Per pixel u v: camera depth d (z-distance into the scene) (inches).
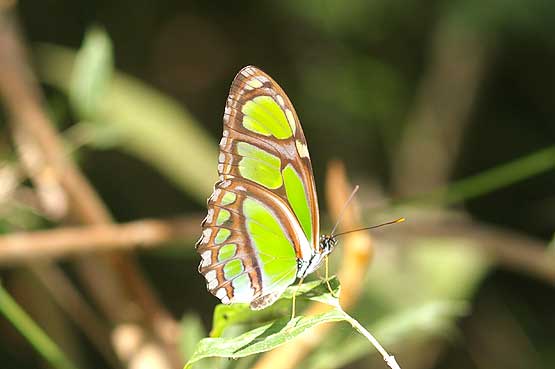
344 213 32.9
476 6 44.5
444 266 39.3
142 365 33.6
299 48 51.6
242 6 51.9
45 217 35.5
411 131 49.6
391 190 50.1
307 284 31.2
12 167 35.4
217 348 30.2
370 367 43.2
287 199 31.9
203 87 53.0
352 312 38.2
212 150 39.4
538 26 44.2
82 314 35.1
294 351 31.9
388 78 49.8
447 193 34.9
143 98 39.1
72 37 48.6
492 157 50.9
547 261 36.7
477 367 49.1
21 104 35.2
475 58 47.9
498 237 37.0
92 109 35.2
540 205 50.2
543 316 49.9
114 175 47.6
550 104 49.6
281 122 31.7
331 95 50.5
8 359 41.3
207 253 31.7
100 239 34.4
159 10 50.8
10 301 32.6
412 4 47.4
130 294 34.4
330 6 47.9
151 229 34.7
